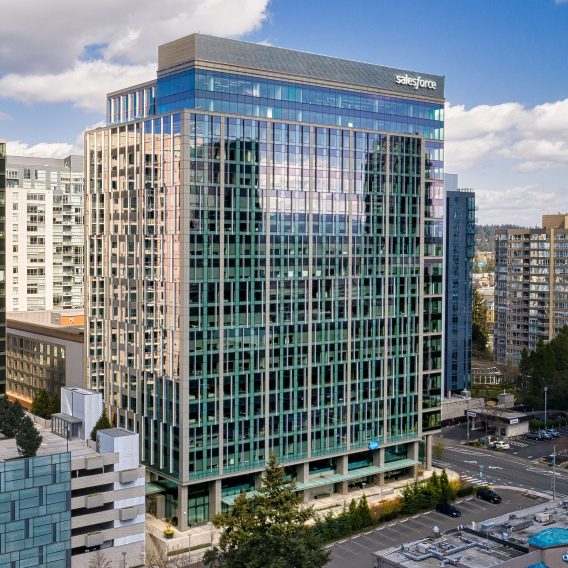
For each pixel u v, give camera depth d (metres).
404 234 167.00
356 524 141.12
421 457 177.50
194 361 137.75
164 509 142.38
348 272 157.62
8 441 127.56
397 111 171.75
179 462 136.75
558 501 122.56
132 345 150.38
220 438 140.62
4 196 169.88
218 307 140.25
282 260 147.88
